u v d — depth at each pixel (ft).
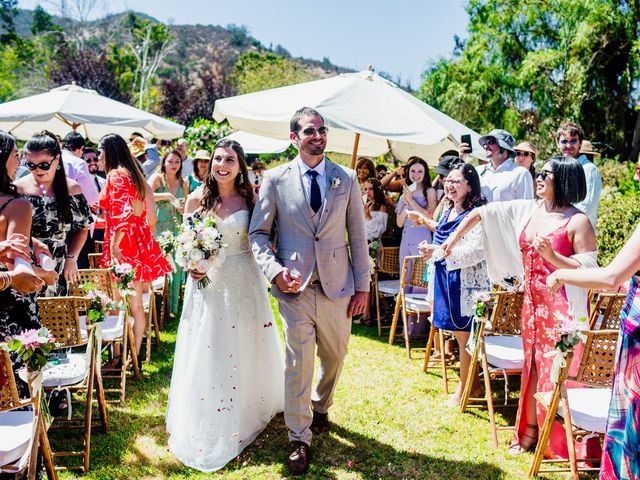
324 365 12.18
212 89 120.37
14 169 9.16
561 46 70.85
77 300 10.87
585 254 10.35
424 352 18.69
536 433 11.95
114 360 15.70
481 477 10.96
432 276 14.80
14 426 8.61
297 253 11.18
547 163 10.84
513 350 13.16
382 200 21.30
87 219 13.61
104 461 11.29
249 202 12.39
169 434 12.42
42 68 137.90
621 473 7.59
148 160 28.04
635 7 67.15
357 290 11.68
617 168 54.44
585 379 9.65
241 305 11.93
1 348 7.47
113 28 166.91
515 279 13.07
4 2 176.14
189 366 11.73
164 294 20.18
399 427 13.05
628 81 67.21
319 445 12.07
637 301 7.47
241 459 11.51
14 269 7.60
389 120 17.04
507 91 73.82
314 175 11.34
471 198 14.14
